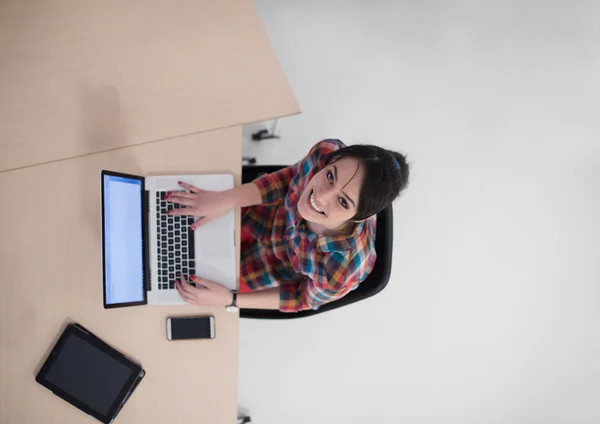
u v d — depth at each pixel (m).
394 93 2.13
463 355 2.10
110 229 1.11
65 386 1.18
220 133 1.25
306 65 2.10
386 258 1.20
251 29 1.28
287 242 1.35
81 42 1.23
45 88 1.21
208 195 1.22
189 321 1.22
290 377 2.05
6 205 1.19
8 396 1.18
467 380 2.10
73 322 1.20
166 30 1.25
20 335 1.19
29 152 1.20
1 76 1.20
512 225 2.12
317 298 1.22
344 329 2.08
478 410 2.10
